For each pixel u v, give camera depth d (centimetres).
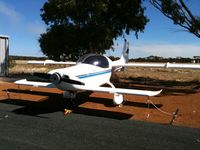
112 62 1271
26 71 2936
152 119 899
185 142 664
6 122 827
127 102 1145
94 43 2045
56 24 2033
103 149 610
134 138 688
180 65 1238
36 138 676
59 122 834
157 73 3025
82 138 682
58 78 914
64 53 2138
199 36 1391
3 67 2033
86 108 1047
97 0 1756
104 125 806
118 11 1900
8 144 630
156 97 1234
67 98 1092
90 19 1930
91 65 1070
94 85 1078
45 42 2098
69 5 1767
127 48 1822
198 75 2645
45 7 2005
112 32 2039
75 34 1994
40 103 1130
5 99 1202
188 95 1280
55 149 604
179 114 953
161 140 676
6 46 2042
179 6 1378
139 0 1823
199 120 884
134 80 1969
